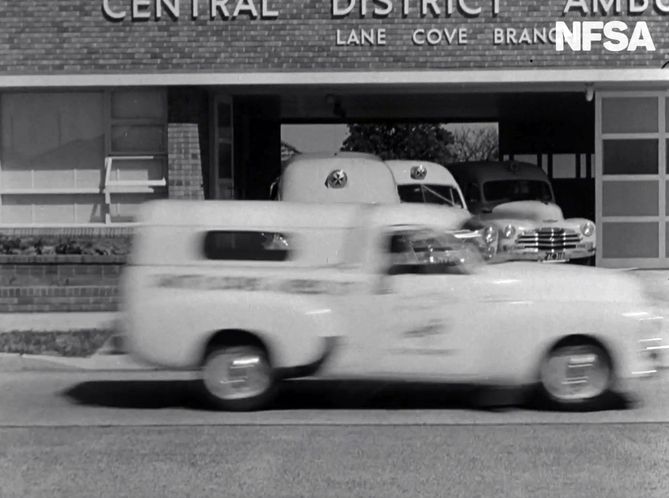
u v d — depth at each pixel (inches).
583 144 1258.6
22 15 810.8
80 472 321.4
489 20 802.8
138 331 403.5
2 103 834.8
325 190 756.0
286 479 310.5
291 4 804.6
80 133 834.2
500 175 919.0
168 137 821.2
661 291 719.1
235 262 404.5
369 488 299.9
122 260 700.7
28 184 836.6
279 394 449.7
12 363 522.3
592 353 401.4
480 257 414.0
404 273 402.0
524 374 397.7
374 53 804.6
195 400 440.5
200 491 298.4
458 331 396.5
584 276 406.0
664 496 290.2
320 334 398.6
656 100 861.2
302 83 807.7
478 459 333.1
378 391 458.6
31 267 703.1
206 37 807.1
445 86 831.7
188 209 407.2
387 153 2007.9
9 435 375.9
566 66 804.0
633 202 867.4
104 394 457.1
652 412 405.1
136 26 808.9
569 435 366.3
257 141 1225.4
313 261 402.9
